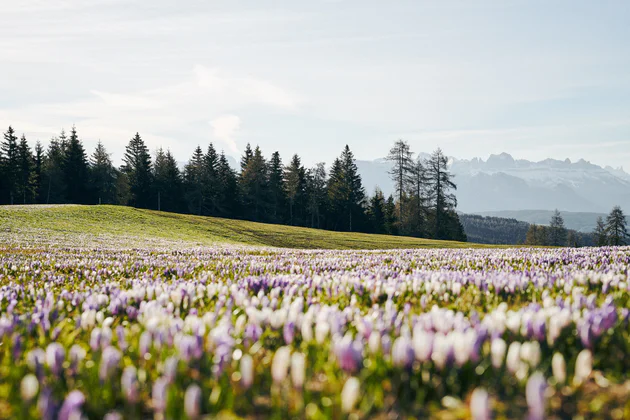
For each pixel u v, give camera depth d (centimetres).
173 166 10825
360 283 843
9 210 5616
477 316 545
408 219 10250
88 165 10944
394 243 5972
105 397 377
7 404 372
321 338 456
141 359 445
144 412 364
